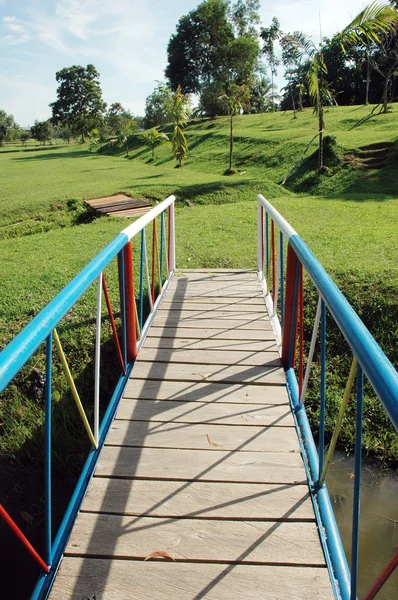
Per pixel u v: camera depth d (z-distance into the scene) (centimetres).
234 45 4878
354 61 4053
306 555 192
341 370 439
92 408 406
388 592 252
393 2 2278
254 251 729
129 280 343
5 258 773
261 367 349
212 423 283
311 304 509
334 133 2059
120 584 182
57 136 9981
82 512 216
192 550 196
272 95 5600
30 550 172
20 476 361
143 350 379
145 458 252
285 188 1564
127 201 1297
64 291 188
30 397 420
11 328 495
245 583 181
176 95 2362
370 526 301
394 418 101
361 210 1055
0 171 2908
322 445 224
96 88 6925
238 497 224
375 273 553
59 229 1100
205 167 2255
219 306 477
